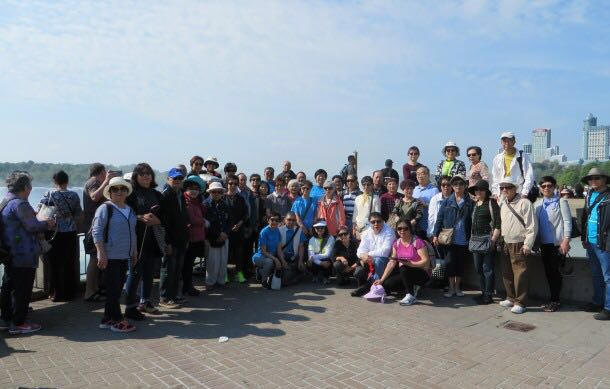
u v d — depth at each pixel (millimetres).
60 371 4359
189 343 5199
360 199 8766
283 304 7031
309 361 4699
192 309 6691
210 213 8016
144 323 5953
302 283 8609
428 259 7082
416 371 4473
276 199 9523
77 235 7418
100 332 5531
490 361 4746
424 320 6230
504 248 6816
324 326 5910
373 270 7688
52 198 6730
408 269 7062
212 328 5777
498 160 7887
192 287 7586
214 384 4125
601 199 6195
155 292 7695
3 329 5484
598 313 6367
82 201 7098
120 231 5523
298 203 8984
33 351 4875
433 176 9516
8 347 4992
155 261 6625
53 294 7012
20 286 5391
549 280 6793
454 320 6238
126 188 5609
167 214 6441
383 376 4344
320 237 8555
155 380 4191
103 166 7121
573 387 4137
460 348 5129
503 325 6012
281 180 9531
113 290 5578
